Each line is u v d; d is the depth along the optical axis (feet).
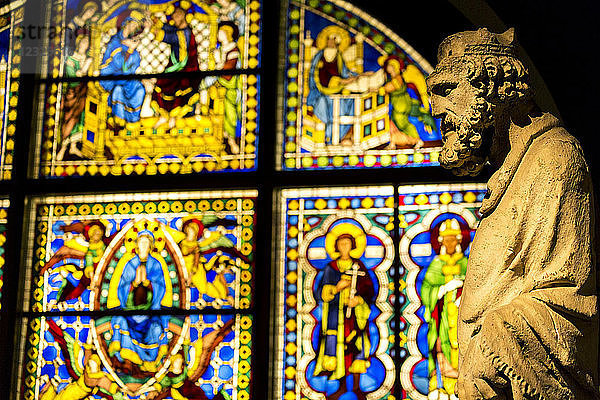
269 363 21.68
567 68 21.17
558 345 14.97
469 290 15.94
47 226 23.27
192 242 22.77
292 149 22.95
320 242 22.30
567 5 21.50
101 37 24.49
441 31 22.97
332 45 23.49
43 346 22.53
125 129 23.76
